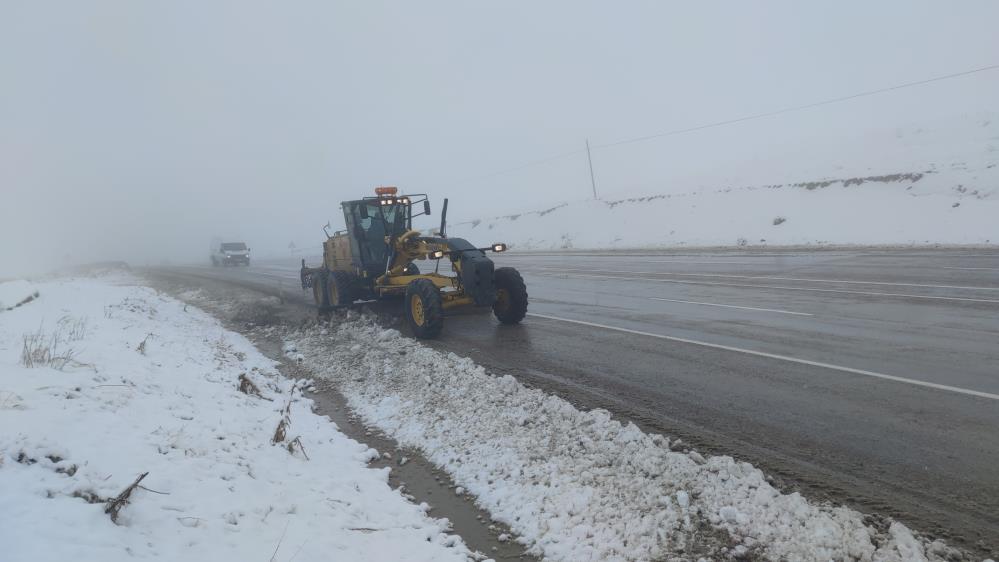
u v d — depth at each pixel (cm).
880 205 2345
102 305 1335
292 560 329
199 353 882
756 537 350
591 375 677
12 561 268
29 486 336
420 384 705
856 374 612
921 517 356
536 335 922
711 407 551
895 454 435
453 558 361
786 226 2517
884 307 934
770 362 676
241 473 432
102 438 426
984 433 456
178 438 463
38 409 450
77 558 281
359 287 1300
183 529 339
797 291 1152
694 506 385
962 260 1431
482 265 962
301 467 483
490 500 440
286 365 927
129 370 642
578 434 504
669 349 768
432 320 931
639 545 359
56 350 675
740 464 423
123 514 338
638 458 450
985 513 356
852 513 357
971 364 618
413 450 549
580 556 360
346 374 816
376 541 375
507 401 599
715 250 2320
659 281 1473
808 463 430
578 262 2261
